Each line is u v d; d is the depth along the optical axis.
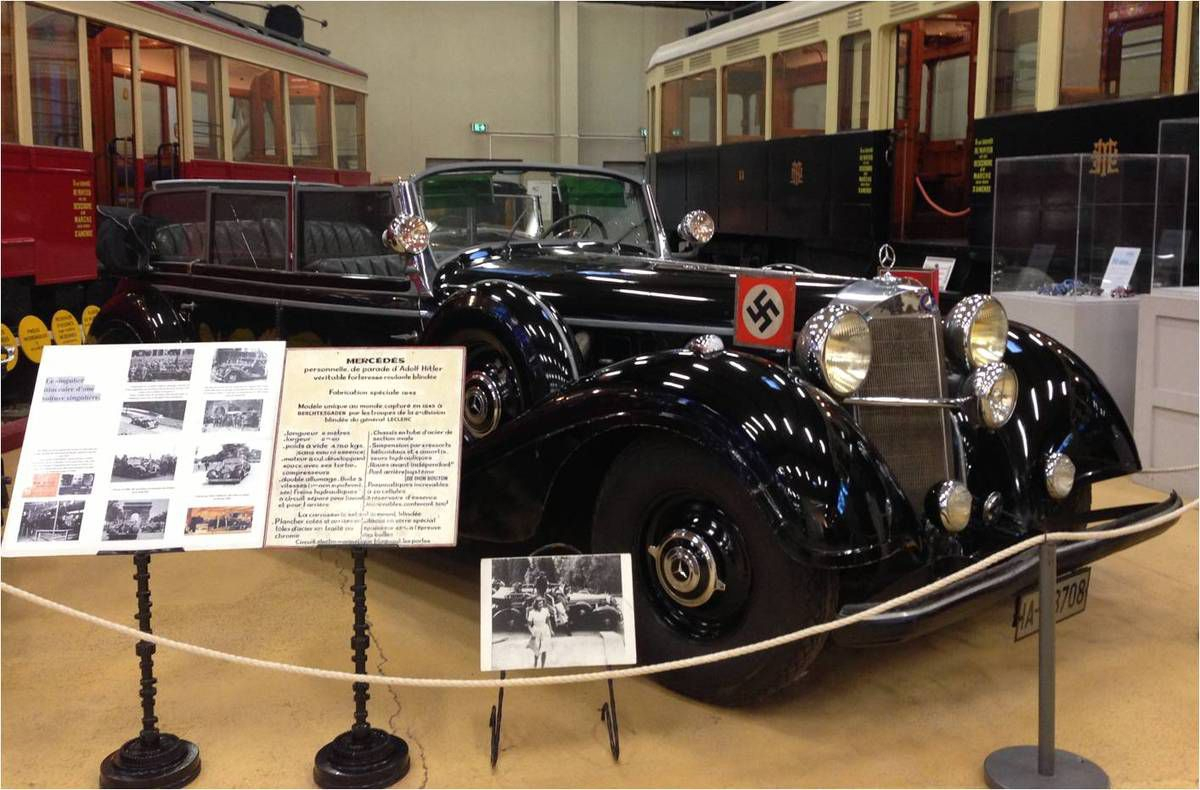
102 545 2.33
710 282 3.38
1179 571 3.81
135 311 4.86
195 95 8.89
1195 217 5.74
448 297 3.63
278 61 10.39
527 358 3.26
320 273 4.24
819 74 9.18
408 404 2.46
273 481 2.41
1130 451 3.31
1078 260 5.75
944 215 8.30
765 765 2.51
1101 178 5.69
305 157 11.06
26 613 3.43
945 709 2.79
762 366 2.63
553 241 4.29
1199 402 4.56
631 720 2.73
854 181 8.69
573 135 17.33
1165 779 2.44
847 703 2.83
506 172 4.23
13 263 6.23
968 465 3.07
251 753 2.57
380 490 2.40
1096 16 6.45
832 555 2.38
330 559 3.98
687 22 17.95
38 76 6.55
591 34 17.56
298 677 2.97
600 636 2.48
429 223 4.02
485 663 2.45
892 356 2.85
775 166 9.88
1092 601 3.54
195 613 3.43
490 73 17.00
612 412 2.70
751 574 2.56
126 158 8.00
